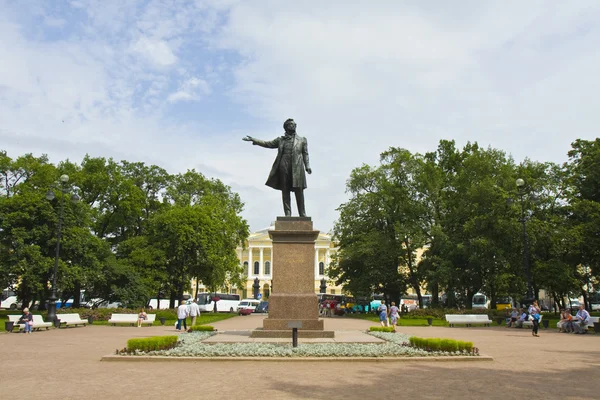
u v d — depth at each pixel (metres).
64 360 13.58
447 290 48.69
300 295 17.39
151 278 46.62
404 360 13.20
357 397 8.58
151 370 11.61
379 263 52.53
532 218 42.06
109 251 46.75
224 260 52.88
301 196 18.84
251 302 64.00
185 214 49.53
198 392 8.98
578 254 39.56
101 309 37.22
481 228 42.59
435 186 50.72
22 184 43.25
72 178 47.66
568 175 46.22
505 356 15.02
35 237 40.41
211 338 17.03
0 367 12.26
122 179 51.69
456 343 14.15
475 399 8.49
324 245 106.69
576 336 24.28
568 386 9.85
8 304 67.50
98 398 8.48
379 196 54.69
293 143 19.12
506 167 45.75
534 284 41.22
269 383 9.88
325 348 14.09
